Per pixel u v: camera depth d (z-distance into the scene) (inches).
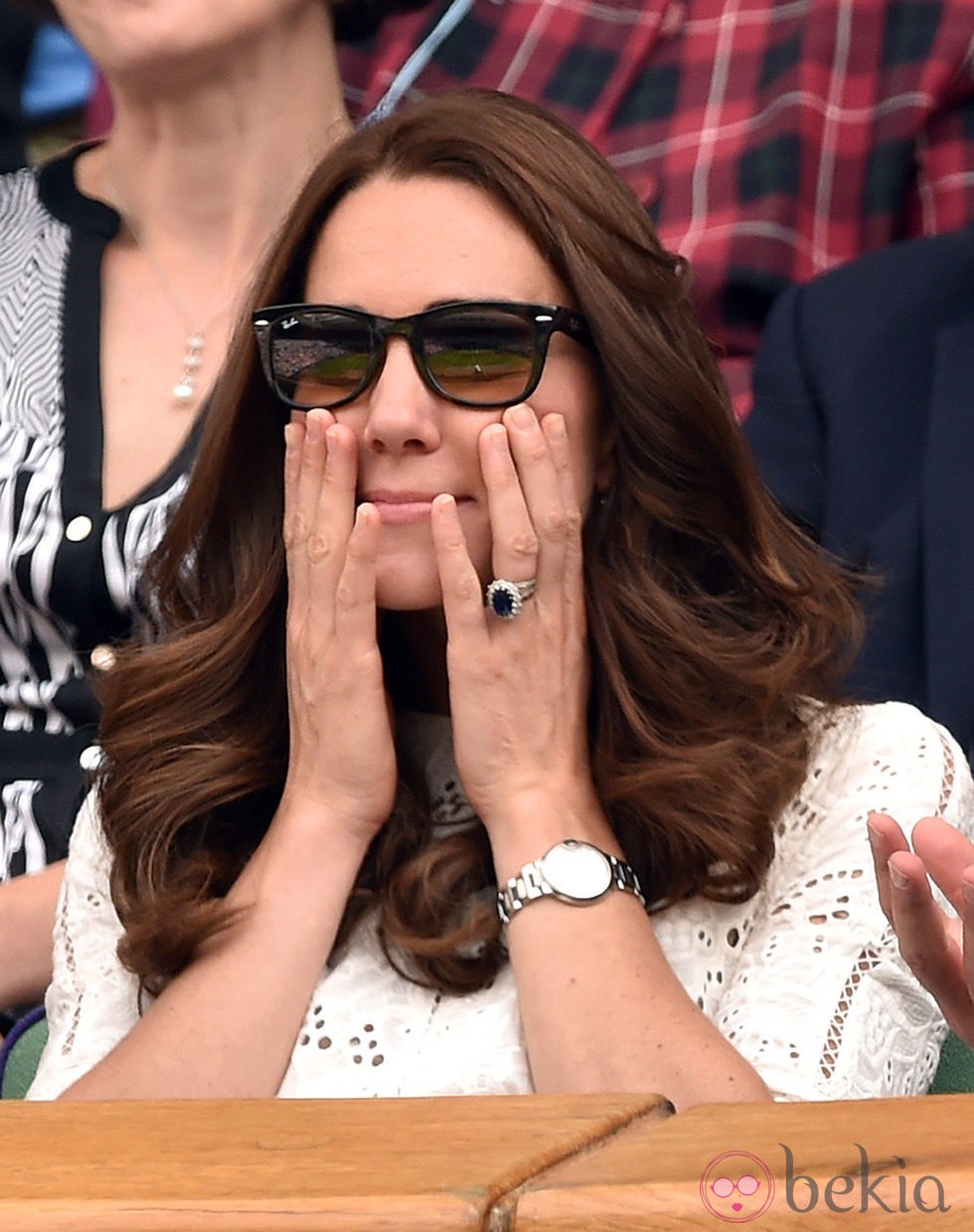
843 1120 119.9
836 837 255.8
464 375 250.5
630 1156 115.5
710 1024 234.2
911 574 357.7
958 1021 187.3
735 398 427.8
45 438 370.0
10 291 387.2
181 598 283.0
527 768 253.9
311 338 253.9
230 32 368.5
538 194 252.7
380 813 257.4
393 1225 108.8
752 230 456.1
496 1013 243.8
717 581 270.4
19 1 416.2
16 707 362.3
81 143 415.8
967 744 339.6
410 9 414.9
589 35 501.4
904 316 386.0
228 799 265.6
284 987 247.3
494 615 254.8
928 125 468.4
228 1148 123.6
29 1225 111.7
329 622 260.5
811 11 482.0
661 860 251.3
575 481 260.1
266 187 388.2
